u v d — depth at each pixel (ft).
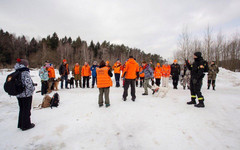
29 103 10.80
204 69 15.55
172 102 17.87
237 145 8.26
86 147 8.41
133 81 18.26
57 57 157.28
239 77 45.91
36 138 9.44
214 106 15.87
